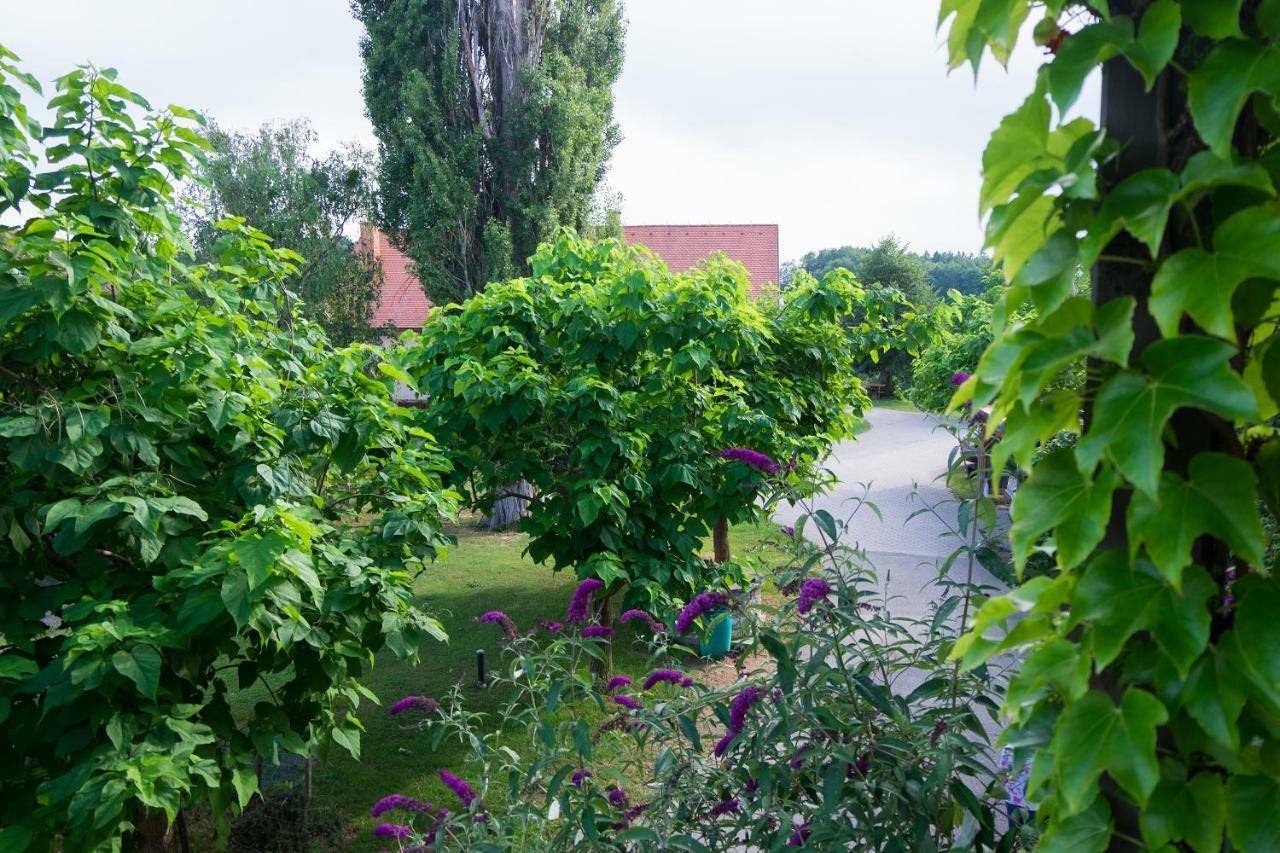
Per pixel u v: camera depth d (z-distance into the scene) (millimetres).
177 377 3109
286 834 4336
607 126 15602
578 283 6305
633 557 5633
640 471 5824
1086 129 1040
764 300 8719
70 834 2791
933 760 2059
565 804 2287
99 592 3021
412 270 15188
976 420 2217
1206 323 839
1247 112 959
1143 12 1002
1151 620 926
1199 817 953
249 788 3203
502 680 2816
